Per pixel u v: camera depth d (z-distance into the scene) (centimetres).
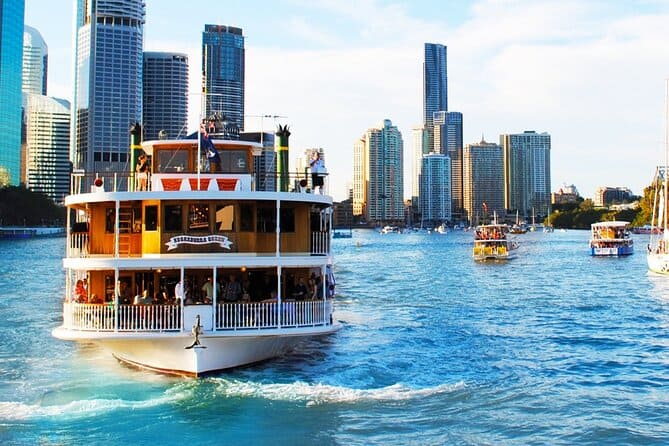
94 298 3080
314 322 3075
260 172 3356
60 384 3056
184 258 2931
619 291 7931
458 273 11138
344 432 2509
